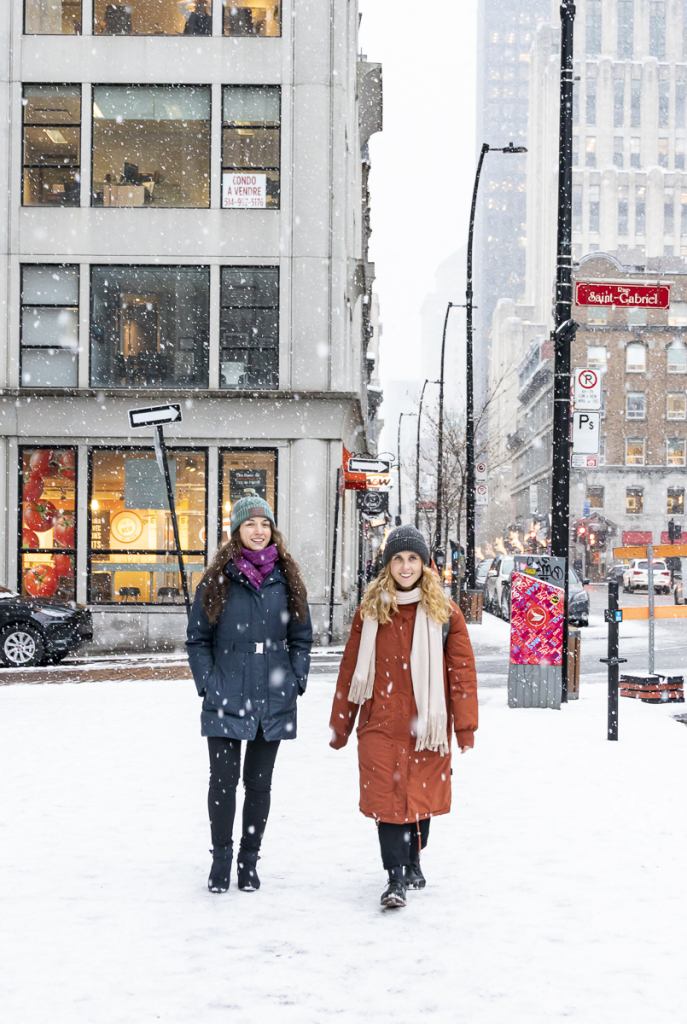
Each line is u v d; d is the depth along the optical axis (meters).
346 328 25.59
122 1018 3.69
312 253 23.42
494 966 4.18
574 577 26.73
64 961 4.26
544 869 5.58
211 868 5.34
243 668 5.34
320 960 4.26
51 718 11.34
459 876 5.46
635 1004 3.80
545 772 8.23
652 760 8.73
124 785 7.86
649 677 13.09
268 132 23.66
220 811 5.27
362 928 4.66
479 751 9.16
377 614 5.23
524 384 98.94
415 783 5.09
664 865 5.64
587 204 117.69
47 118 23.72
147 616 22.72
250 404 22.97
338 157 23.64
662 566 58.56
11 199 23.53
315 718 11.17
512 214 183.25
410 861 5.32
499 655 19.27
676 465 80.81
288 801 7.27
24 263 23.58
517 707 12.02
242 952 4.36
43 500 23.09
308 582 22.81
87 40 23.67
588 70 121.12
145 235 23.55
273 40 23.64
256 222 23.52
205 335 23.59
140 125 23.78
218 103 23.58
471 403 30.64
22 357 23.62
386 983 4.01
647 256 116.50
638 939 4.50
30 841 6.23
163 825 6.63
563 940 4.49
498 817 6.74
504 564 31.67
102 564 23.11
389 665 5.21
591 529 79.56
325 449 23.08
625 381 81.25
